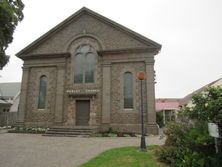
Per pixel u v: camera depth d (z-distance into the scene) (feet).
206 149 22.21
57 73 71.15
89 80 69.00
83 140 49.34
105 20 70.33
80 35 71.82
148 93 63.67
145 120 62.85
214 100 21.15
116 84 66.69
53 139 51.24
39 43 74.28
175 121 28.86
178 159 24.35
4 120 86.02
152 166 24.61
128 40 68.23
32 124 69.82
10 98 139.54
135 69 66.39
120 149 34.96
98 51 68.39
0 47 29.07
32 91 72.49
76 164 27.35
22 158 30.91
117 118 64.54
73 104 68.39
